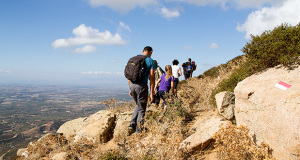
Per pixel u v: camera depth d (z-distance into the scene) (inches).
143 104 186.1
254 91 136.9
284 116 102.9
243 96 145.3
